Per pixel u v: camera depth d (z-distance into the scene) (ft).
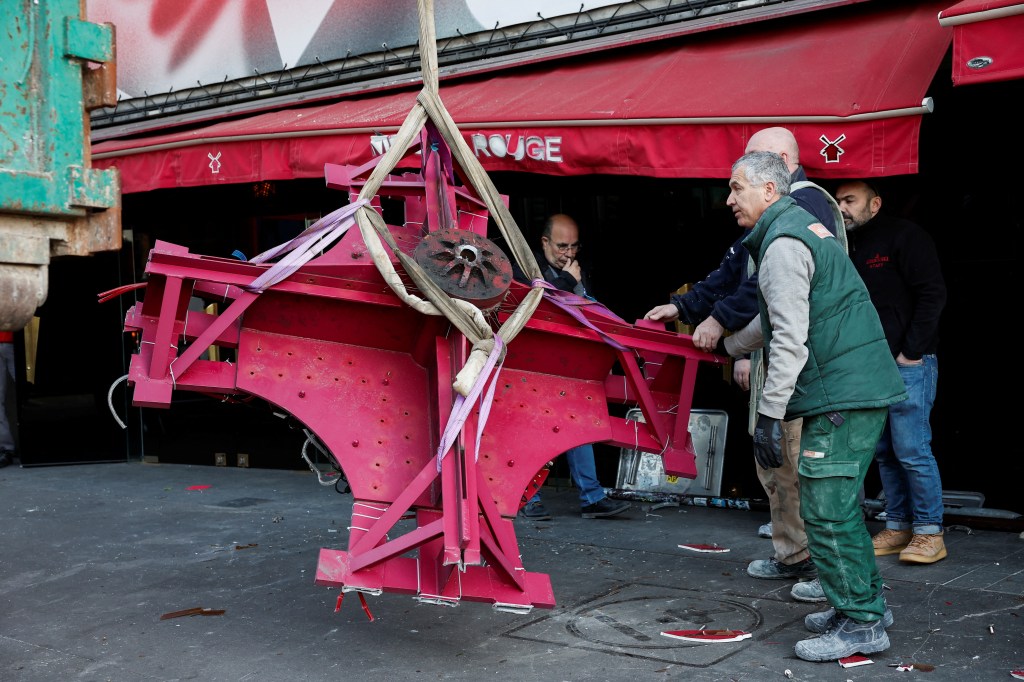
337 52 24.49
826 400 11.34
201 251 28.40
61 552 18.11
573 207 23.40
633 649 12.19
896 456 15.84
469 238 11.66
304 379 11.99
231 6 26.27
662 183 22.43
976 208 19.12
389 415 12.04
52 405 28.94
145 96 28.04
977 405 19.21
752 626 12.96
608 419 13.25
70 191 7.00
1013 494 18.85
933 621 12.85
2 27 6.71
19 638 13.26
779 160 12.35
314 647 12.60
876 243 16.12
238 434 28.19
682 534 18.52
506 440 12.43
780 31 18.43
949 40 15.37
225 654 12.42
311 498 23.29
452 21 22.45
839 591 11.55
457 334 11.53
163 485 25.48
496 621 13.47
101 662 12.25
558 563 16.53
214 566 16.87
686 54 18.93
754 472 21.47
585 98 18.10
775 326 11.36
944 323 19.48
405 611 14.01
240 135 21.61
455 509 10.63
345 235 12.57
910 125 14.26
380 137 19.57
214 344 12.02
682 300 15.33
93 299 29.22
